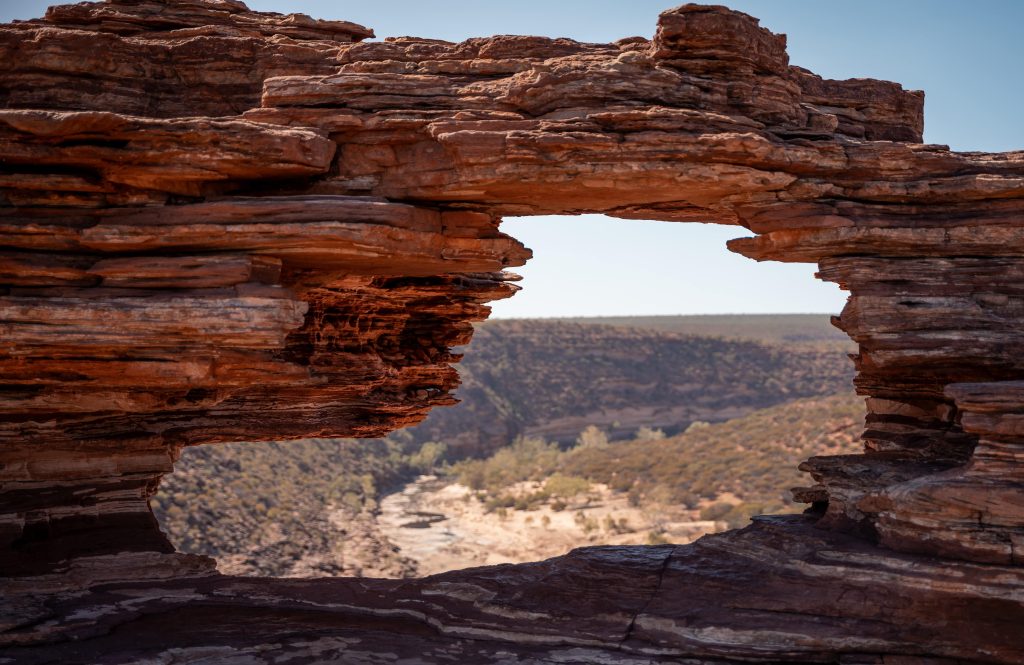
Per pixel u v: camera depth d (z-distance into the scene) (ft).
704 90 43.88
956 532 38.22
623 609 42.11
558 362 479.00
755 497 222.28
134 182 41.14
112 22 48.73
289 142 40.96
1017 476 37.81
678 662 38.75
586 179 41.98
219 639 41.04
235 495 188.96
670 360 511.81
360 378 62.34
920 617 37.65
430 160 43.14
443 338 69.31
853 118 48.49
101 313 39.75
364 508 231.30
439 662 38.99
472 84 44.29
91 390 44.47
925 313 43.75
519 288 67.56
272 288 40.55
